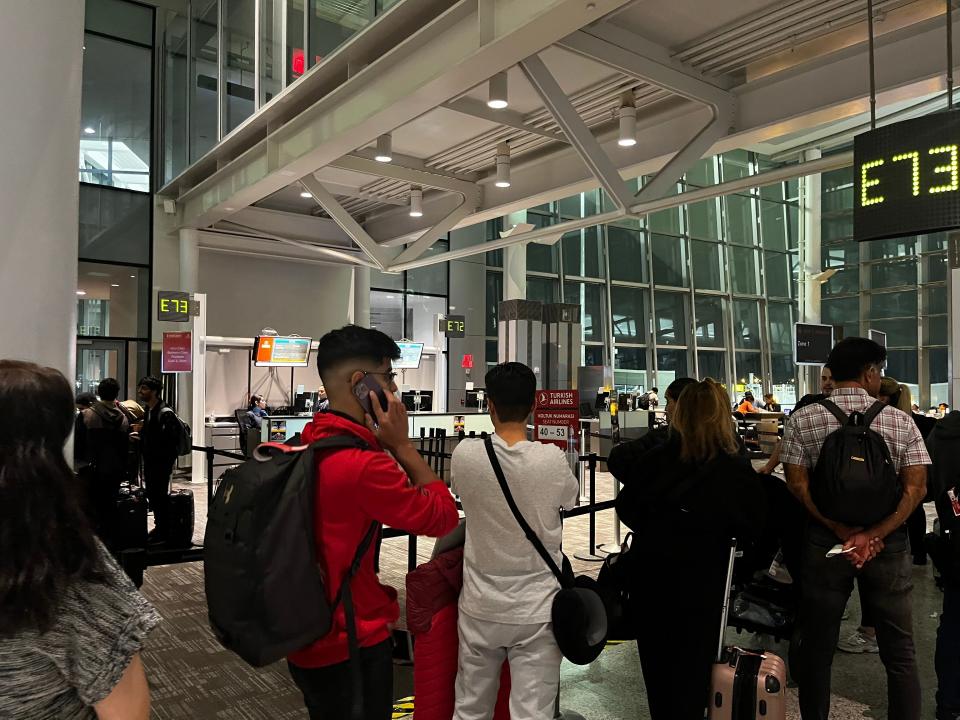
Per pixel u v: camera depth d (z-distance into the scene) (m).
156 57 14.10
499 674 2.15
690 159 7.66
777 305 24.16
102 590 0.96
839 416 2.70
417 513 1.61
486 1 5.93
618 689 3.56
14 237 1.69
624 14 6.55
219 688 3.59
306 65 8.70
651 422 8.08
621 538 7.30
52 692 0.92
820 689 2.74
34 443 0.93
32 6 1.76
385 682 1.71
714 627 2.55
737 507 2.54
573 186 10.14
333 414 1.72
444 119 9.06
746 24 6.59
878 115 20.62
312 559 1.53
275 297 15.55
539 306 12.74
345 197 14.21
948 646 2.87
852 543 2.55
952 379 6.36
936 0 5.97
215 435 12.08
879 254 23.25
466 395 14.70
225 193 11.55
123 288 13.55
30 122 1.74
